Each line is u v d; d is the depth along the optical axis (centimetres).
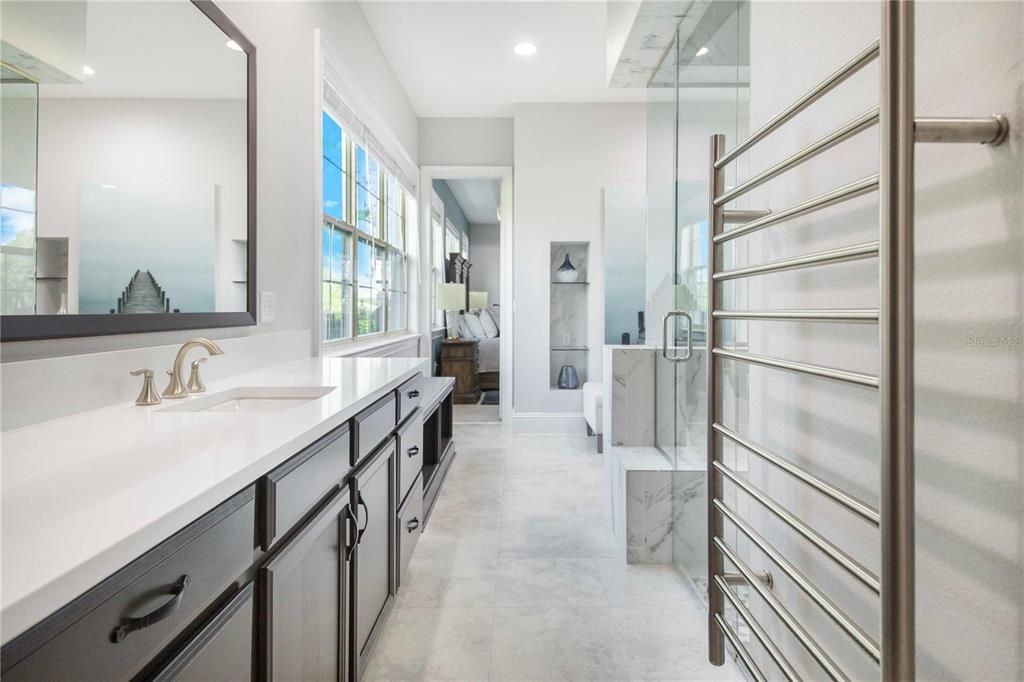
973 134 64
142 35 128
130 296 124
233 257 171
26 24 96
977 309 68
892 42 63
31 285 98
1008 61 64
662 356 253
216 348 135
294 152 225
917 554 80
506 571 218
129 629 53
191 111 148
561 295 491
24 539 50
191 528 63
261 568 84
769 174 100
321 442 108
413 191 495
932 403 76
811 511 109
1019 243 62
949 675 74
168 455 80
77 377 110
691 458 206
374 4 317
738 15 171
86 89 111
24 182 96
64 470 72
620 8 261
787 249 119
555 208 473
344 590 124
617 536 248
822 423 105
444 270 686
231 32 170
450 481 338
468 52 378
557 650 166
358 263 351
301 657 99
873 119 72
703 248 199
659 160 260
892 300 65
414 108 480
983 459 68
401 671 155
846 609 98
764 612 133
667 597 198
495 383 725
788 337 118
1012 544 64
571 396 481
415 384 207
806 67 110
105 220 116
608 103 471
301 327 235
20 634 40
